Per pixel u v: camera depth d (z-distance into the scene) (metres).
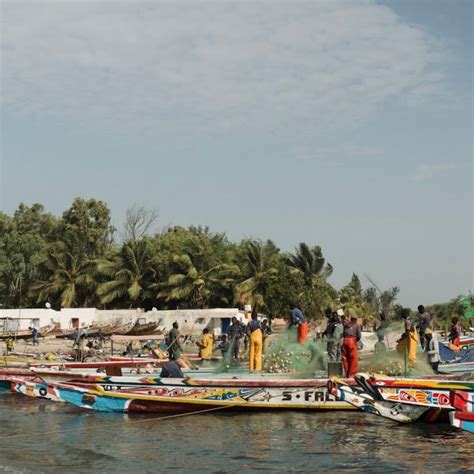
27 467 10.45
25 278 71.69
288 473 9.95
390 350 17.64
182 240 65.56
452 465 10.24
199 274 61.00
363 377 12.76
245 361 21.20
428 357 16.27
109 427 13.59
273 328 46.25
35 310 55.47
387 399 12.61
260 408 14.51
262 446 11.64
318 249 62.28
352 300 62.97
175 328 19.33
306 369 16.98
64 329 51.88
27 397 18.36
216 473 10.02
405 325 16.06
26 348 39.53
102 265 63.06
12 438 12.72
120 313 56.06
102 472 10.15
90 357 25.67
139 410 14.91
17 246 72.00
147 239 63.41
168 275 62.31
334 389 12.84
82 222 73.38
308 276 61.81
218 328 52.03
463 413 11.34
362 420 13.73
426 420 12.85
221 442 12.02
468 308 35.22
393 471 9.95
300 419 13.94
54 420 14.63
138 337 35.56
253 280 59.34
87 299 67.12
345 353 14.64
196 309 58.00
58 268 67.94
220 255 65.38
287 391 14.45
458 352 21.98
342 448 11.41
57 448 11.80
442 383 12.23
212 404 14.57
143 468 10.36
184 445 11.83
